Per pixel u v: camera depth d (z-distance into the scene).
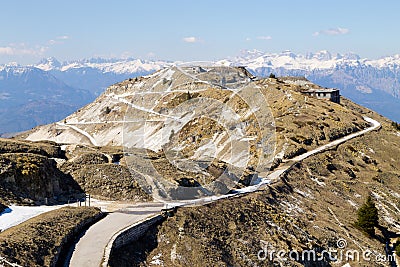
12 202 49.09
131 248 42.81
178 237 46.50
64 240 39.88
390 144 117.06
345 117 130.00
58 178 58.09
